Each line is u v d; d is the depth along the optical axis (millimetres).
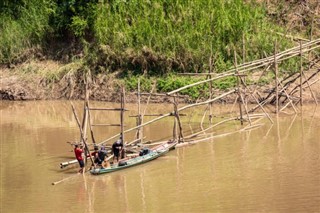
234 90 92312
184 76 109125
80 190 67625
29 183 70688
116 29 115062
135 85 110188
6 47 124875
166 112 100312
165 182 68375
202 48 109938
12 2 132250
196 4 115375
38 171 74688
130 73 112625
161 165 74625
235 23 111625
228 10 113938
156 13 114562
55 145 84938
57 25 123000
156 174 71438
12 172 74688
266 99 97500
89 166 75938
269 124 89875
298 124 88750
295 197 61156
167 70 111062
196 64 109875
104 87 112438
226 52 109938
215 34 111500
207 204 60812
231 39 110812
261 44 109438
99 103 109938
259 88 102312
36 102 115062
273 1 122938
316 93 101375
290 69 105250
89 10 119438
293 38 112750
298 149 77000
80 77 115875
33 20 125562
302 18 119125
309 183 64812
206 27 111812
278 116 93938
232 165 72500
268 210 58344
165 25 113125
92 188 68062
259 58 108750
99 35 115250
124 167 73875
